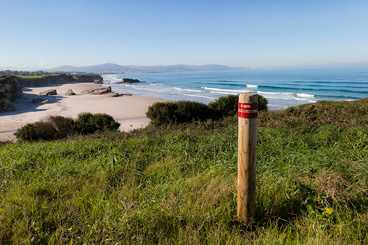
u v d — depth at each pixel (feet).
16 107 153.07
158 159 16.87
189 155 16.62
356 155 13.67
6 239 8.59
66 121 48.34
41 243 8.23
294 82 323.78
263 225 8.89
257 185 11.40
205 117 50.21
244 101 7.98
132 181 13.16
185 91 259.39
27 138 43.47
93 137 27.76
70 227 8.96
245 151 8.30
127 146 19.57
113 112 124.98
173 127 29.94
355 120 22.56
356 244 7.41
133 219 8.99
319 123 22.71
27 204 10.62
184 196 10.72
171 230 8.79
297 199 10.05
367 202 9.52
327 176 11.54
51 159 17.21
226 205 9.87
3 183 13.15
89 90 257.55
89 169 14.98
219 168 13.93
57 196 11.50
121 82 499.10
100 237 8.27
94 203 10.78
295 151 15.06
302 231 8.30
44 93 236.43
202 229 8.82
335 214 8.81
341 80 331.36
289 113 34.37
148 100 177.99
